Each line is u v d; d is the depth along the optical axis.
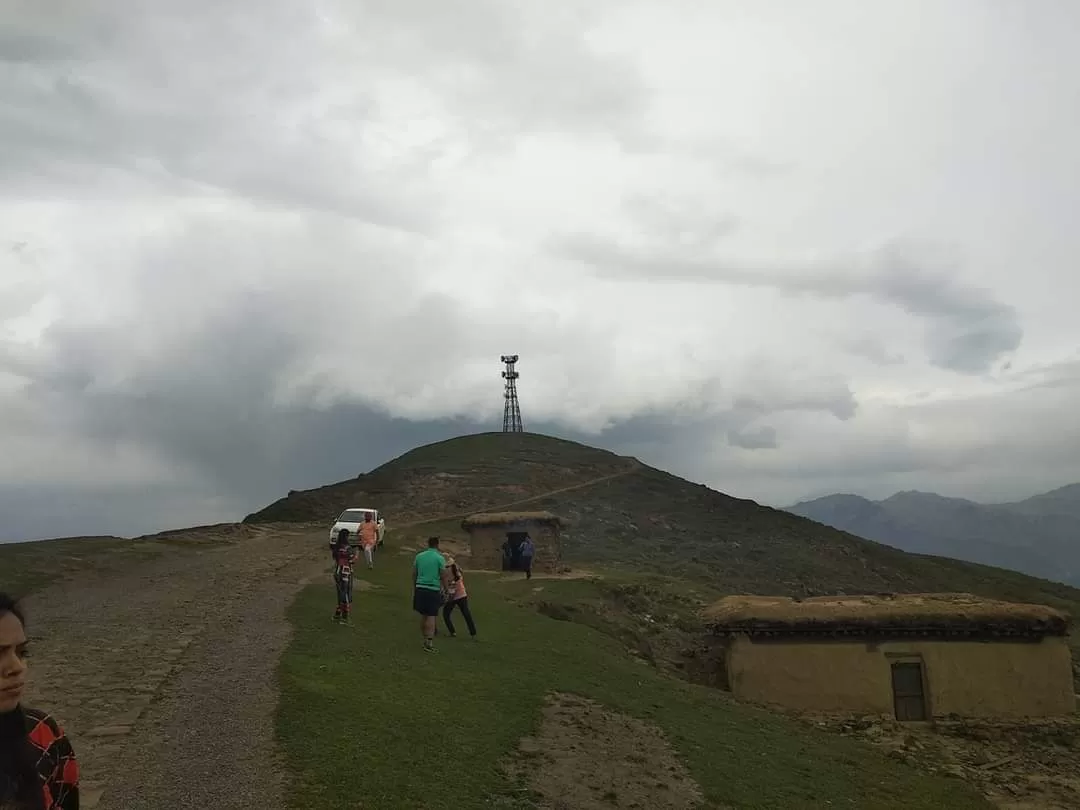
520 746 12.56
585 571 42.28
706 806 11.62
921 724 21.98
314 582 26.06
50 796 4.11
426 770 10.58
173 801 8.94
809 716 22.03
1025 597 67.12
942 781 16.95
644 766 12.69
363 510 41.06
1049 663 22.53
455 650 18.27
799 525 78.56
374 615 21.17
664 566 57.41
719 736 15.57
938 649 22.58
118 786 9.31
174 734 11.03
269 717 11.70
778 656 22.72
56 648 15.99
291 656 15.32
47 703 12.36
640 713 15.87
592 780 11.66
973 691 22.36
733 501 84.31
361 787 9.61
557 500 77.94
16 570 26.42
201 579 25.91
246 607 20.81
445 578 20.17
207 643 16.47
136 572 27.50
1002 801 17.34
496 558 39.91
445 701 13.85
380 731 11.61
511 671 17.00
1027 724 21.92
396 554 39.03
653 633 29.67
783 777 13.81
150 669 14.37
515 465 90.12
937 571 71.88
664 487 87.19
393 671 15.25
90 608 20.52
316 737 10.99
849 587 61.31
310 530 47.88
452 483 82.19
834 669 22.50
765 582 58.53
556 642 21.69
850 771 15.59
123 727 11.27
